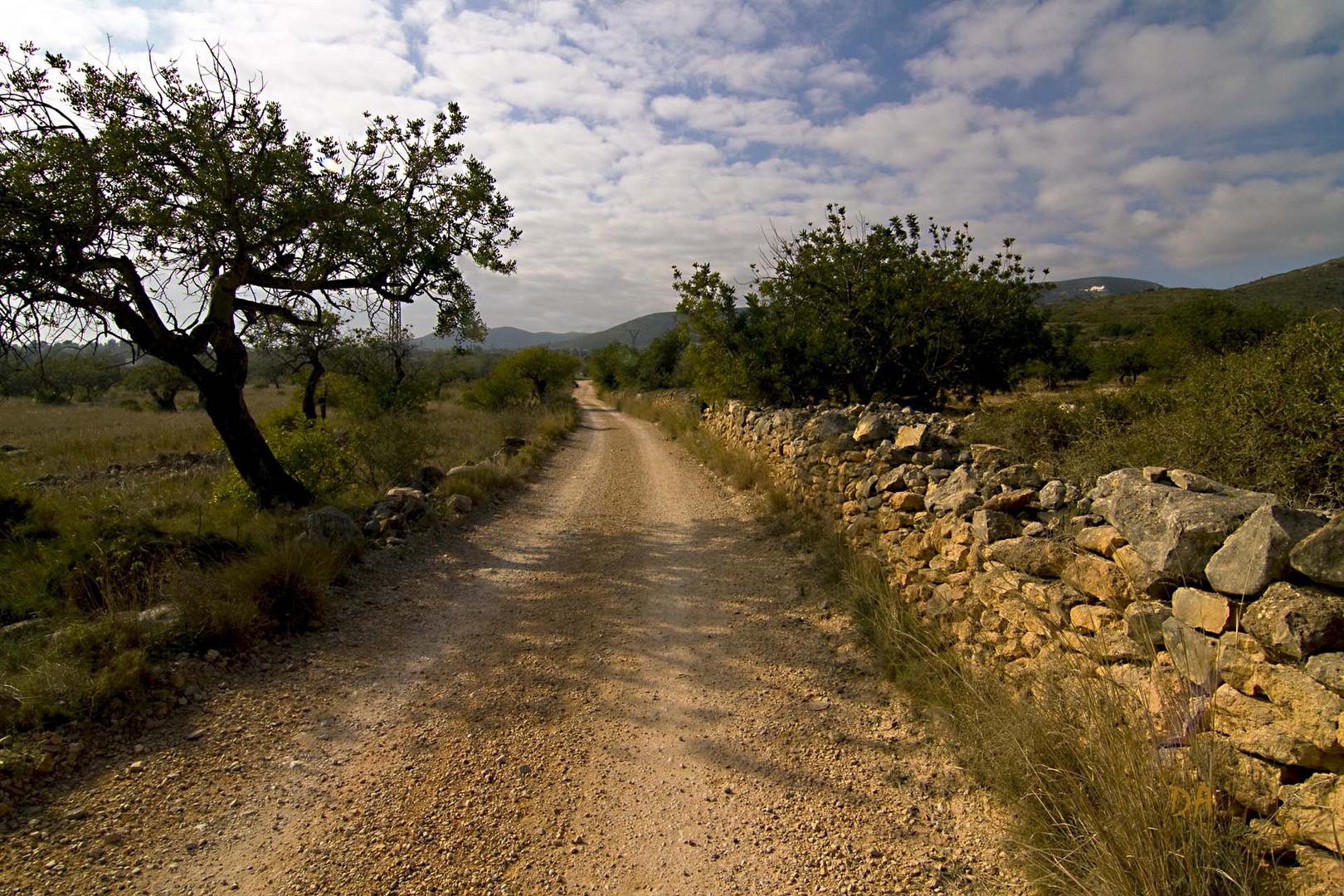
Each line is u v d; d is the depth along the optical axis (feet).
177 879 9.27
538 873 9.49
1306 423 12.01
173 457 57.31
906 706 13.69
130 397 148.77
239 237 27.73
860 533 21.04
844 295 46.44
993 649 13.17
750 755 12.39
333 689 15.01
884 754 12.23
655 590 21.77
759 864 9.62
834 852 9.82
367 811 10.80
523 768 12.05
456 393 145.38
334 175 30.30
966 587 14.29
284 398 130.52
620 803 11.08
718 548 26.30
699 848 10.00
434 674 15.88
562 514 34.01
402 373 60.90
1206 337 49.93
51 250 24.86
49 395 125.29
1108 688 9.52
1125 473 11.15
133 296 28.22
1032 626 11.78
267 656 16.35
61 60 26.04
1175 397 17.88
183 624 16.05
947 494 15.84
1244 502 9.02
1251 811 7.52
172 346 29.01
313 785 11.50
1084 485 14.05
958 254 46.52
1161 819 7.57
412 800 11.10
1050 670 10.86
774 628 18.12
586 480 44.65
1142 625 9.32
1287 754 7.06
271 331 43.09
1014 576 12.38
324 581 20.01
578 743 12.87
